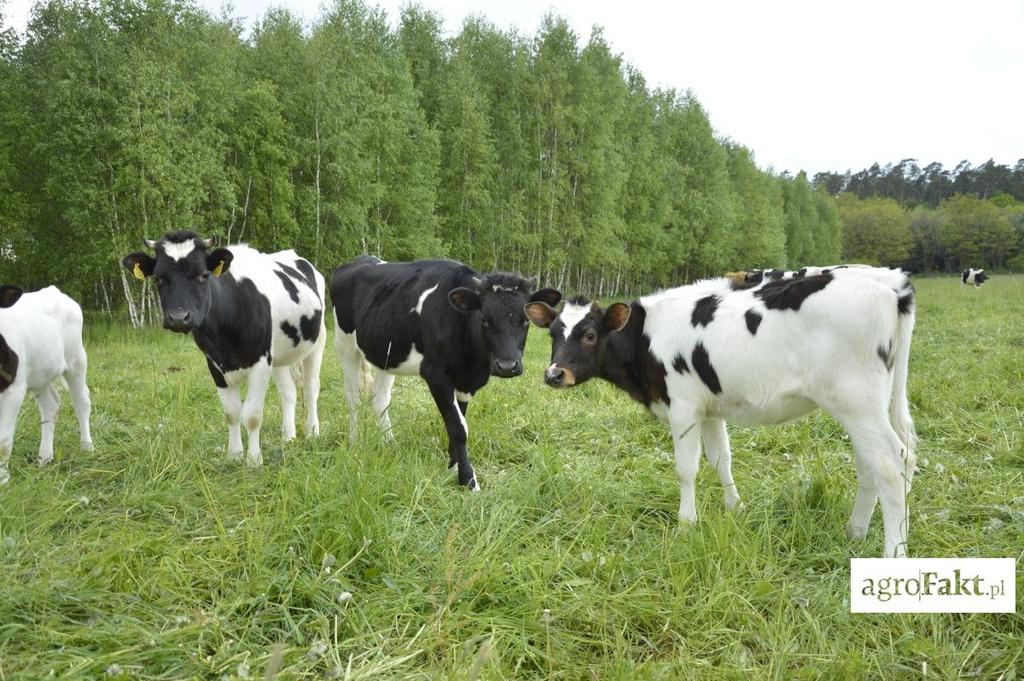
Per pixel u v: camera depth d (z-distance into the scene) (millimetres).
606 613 3635
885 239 101562
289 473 5238
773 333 4383
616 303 5066
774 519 4766
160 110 18688
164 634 3311
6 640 3279
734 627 3609
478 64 35406
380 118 26531
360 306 6992
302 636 3420
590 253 37406
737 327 4543
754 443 6805
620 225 39406
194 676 3080
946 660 3281
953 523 4676
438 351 6062
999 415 7270
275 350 7086
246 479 5422
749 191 61125
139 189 18734
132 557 3945
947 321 18312
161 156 18359
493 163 33500
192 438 6559
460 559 4090
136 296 21906
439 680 3035
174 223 19375
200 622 3447
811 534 4527
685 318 4875
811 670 3148
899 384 4250
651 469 5941
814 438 6883
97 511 4871
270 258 7742
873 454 4145
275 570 3920
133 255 6043
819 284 4262
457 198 31766
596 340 5305
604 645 3367
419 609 3691
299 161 24609
